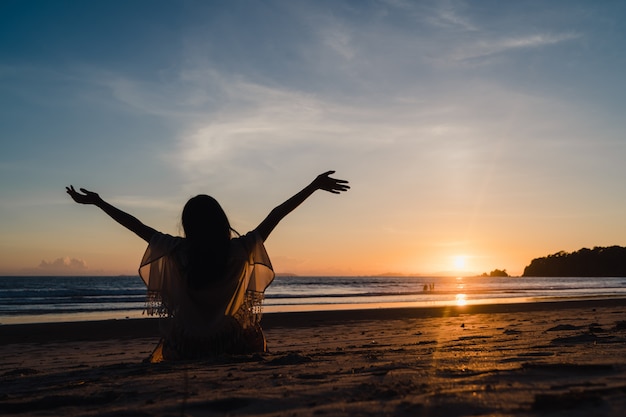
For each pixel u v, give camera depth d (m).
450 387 2.33
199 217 3.72
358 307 25.92
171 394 2.53
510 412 1.80
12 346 10.02
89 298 35.34
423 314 18.14
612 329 6.73
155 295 3.80
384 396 2.22
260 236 3.88
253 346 4.11
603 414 1.70
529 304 24.09
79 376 3.56
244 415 2.01
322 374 3.00
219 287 3.79
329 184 4.00
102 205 3.91
